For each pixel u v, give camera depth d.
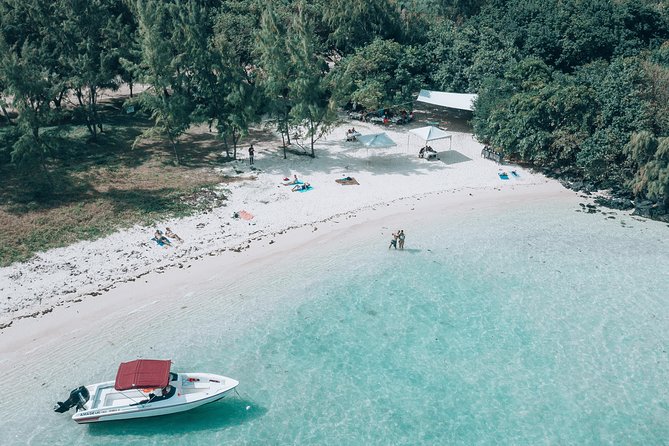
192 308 36.69
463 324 36.28
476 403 30.28
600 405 30.25
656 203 52.03
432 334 35.34
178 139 64.81
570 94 55.41
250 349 33.59
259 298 38.09
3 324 33.84
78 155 58.16
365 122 73.00
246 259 42.19
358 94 68.62
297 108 56.34
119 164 56.59
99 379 30.62
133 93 81.44
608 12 78.88
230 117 54.91
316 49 69.25
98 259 40.69
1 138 57.25
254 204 50.16
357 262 42.59
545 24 77.31
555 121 57.31
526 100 57.75
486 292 39.53
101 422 28.22
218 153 61.22
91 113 64.00
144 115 71.44
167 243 43.16
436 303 38.28
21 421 28.05
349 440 27.91
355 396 30.58
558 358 33.50
